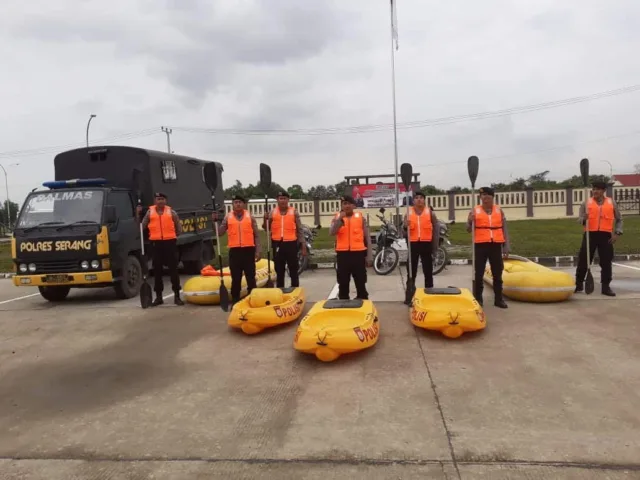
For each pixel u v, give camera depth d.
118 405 4.57
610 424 3.82
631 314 6.83
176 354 5.93
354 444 3.66
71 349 6.32
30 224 8.75
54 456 3.69
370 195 27.61
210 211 13.28
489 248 7.36
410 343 5.90
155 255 8.48
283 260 8.34
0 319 8.05
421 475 3.23
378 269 10.92
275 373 5.16
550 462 3.33
